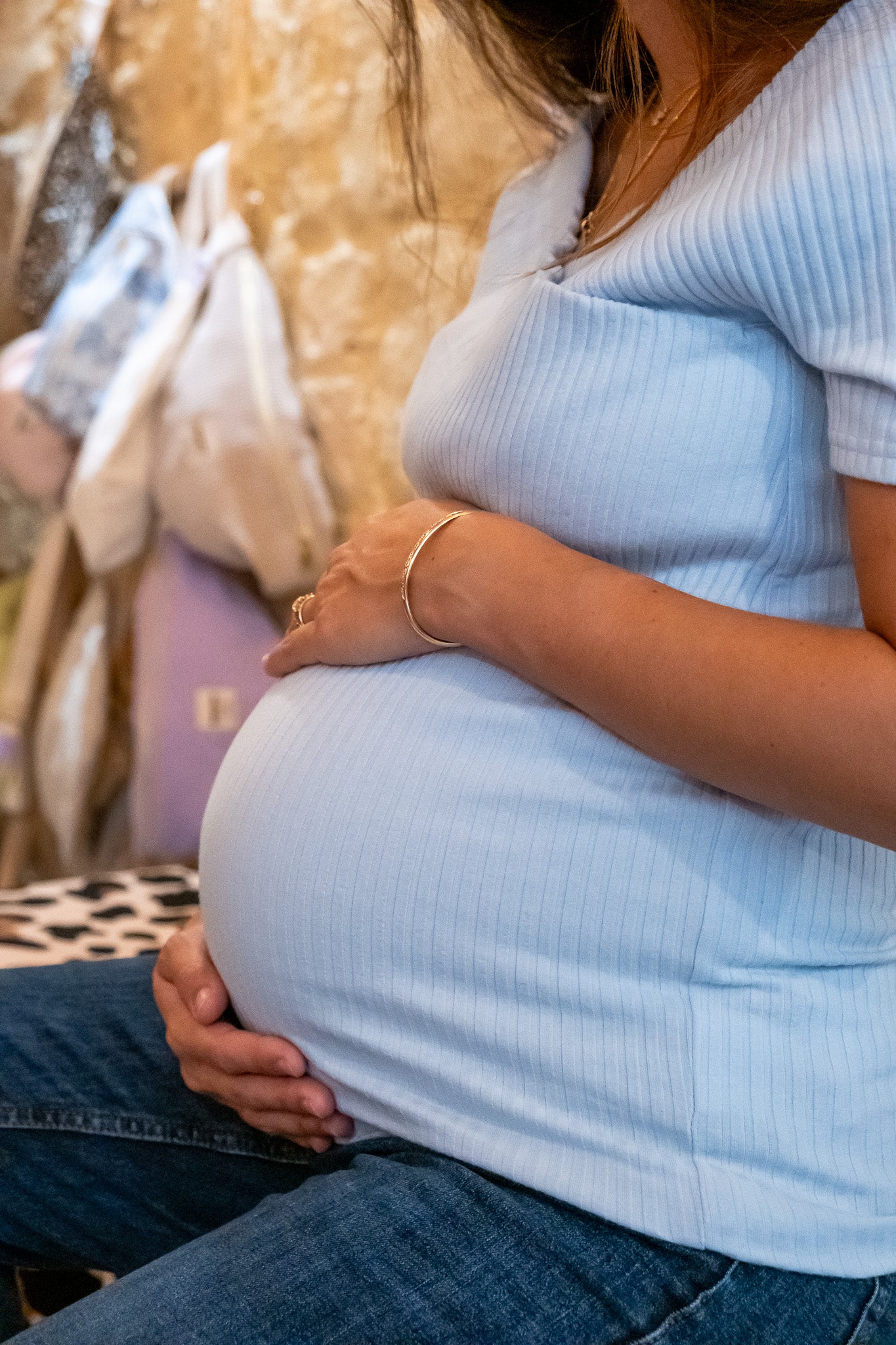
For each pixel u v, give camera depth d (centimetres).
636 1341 54
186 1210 82
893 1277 60
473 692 66
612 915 59
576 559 62
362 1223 58
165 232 196
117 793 209
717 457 61
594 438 63
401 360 187
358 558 74
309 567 184
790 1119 58
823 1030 60
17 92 217
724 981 59
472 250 170
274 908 69
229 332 184
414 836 63
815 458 61
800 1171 58
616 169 81
